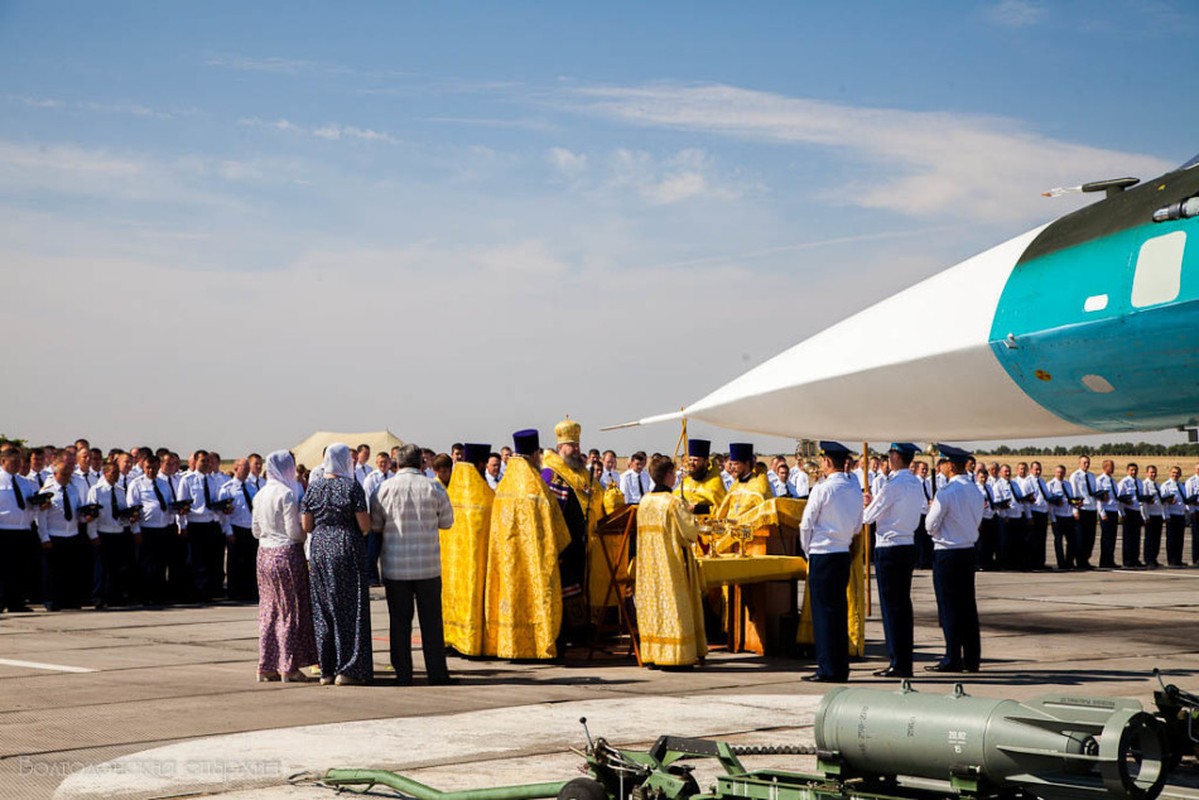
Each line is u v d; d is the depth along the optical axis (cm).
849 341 850
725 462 1622
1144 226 689
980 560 2441
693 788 515
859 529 1016
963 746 460
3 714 852
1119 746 425
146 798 615
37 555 1792
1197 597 1823
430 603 995
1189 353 658
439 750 730
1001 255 792
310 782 648
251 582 1802
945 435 853
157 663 1122
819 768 504
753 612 1201
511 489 1120
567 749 729
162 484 1748
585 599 1185
